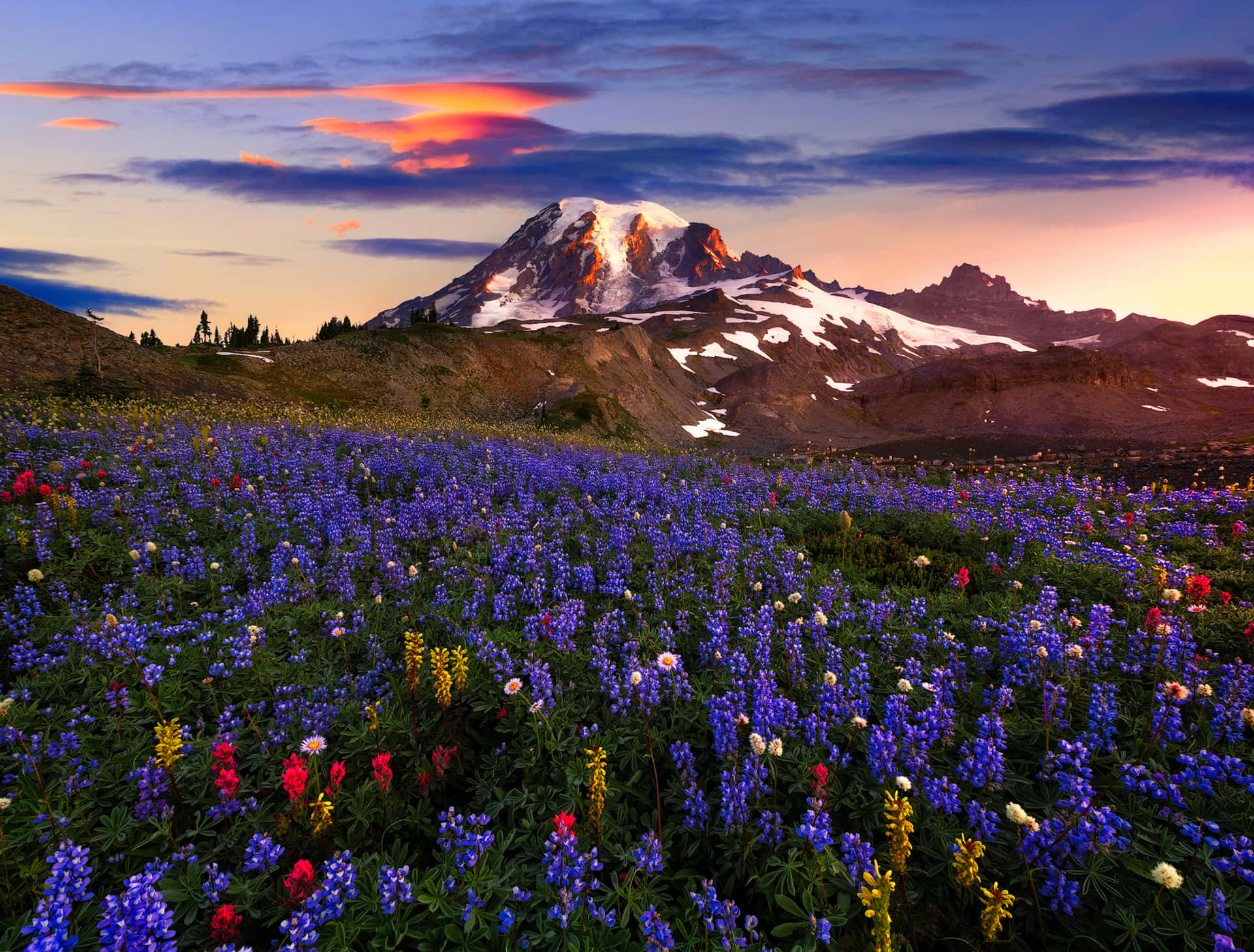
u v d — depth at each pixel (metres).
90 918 3.90
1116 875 4.21
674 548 11.19
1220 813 4.72
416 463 18.05
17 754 5.13
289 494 13.97
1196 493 16.56
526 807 5.14
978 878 3.98
